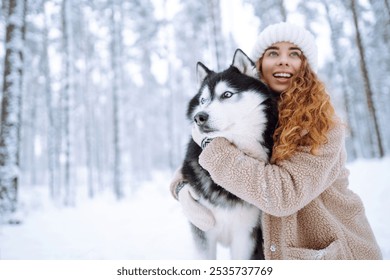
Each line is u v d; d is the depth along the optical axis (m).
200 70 2.57
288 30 2.16
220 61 10.46
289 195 1.60
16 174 5.96
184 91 17.14
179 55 14.97
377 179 7.00
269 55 2.26
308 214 1.78
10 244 4.00
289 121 1.80
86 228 5.24
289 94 1.93
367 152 23.17
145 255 3.45
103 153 22.16
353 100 19.84
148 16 14.23
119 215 6.79
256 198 1.65
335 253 1.66
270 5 11.05
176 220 5.72
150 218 6.14
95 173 21.97
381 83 19.75
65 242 4.15
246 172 1.68
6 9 7.87
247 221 2.07
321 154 1.65
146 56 16.47
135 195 11.41
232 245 2.19
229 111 2.06
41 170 26.50
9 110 6.15
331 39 13.91
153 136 25.75
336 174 1.74
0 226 5.35
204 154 1.80
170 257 3.34
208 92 2.23
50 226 5.43
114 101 11.04
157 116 22.47
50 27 12.65
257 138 2.07
